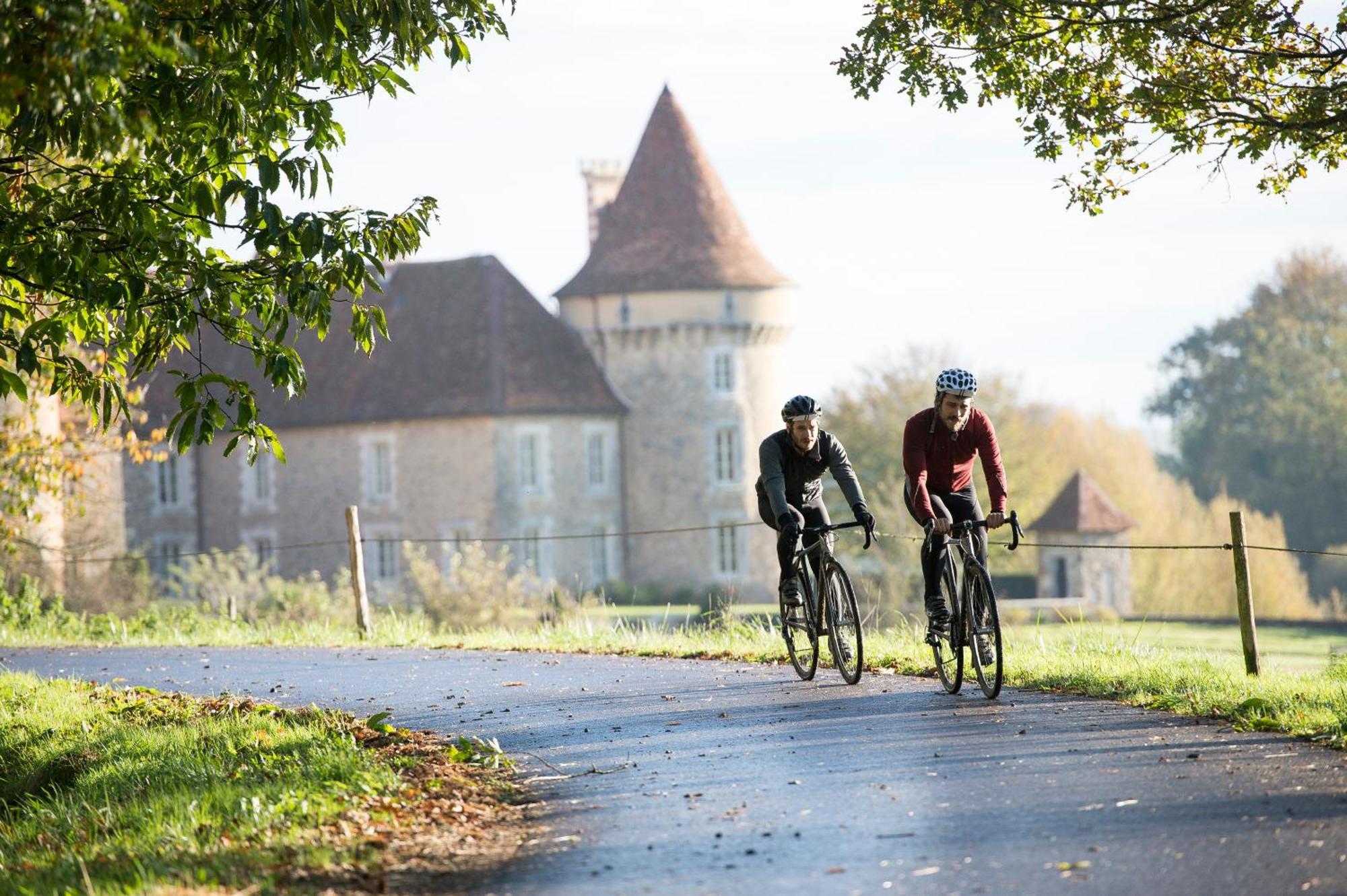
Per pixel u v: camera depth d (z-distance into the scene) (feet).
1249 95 118.62
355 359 613.93
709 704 93.91
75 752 94.38
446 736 88.02
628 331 622.54
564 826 62.90
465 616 390.01
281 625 192.44
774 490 96.12
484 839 61.57
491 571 405.18
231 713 101.30
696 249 631.15
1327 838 53.57
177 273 83.30
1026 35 115.14
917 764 70.33
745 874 52.95
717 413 622.54
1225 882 48.98
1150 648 118.83
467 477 584.81
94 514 367.86
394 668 127.65
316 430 607.37
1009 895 48.57
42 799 89.15
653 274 623.36
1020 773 67.05
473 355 603.67
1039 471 650.02
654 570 619.26
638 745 80.43
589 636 147.43
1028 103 119.44
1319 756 68.64
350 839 61.00
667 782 70.08
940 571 92.99
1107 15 112.57
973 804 61.52
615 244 639.35
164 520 626.64
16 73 62.59
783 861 54.29
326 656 143.84
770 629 137.28
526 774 74.74
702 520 619.26
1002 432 622.13
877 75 119.34
